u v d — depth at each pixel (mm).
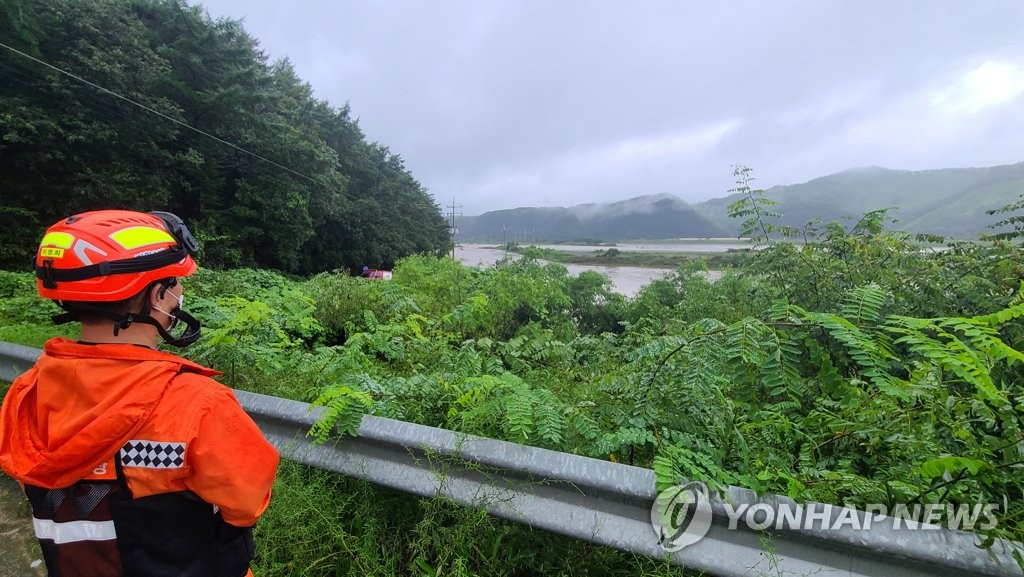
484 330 8219
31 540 2391
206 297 7750
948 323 2080
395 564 2082
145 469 1073
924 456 2098
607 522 1831
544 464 1917
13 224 20547
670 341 2807
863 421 2539
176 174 28234
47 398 1085
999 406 2062
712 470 1943
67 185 22562
